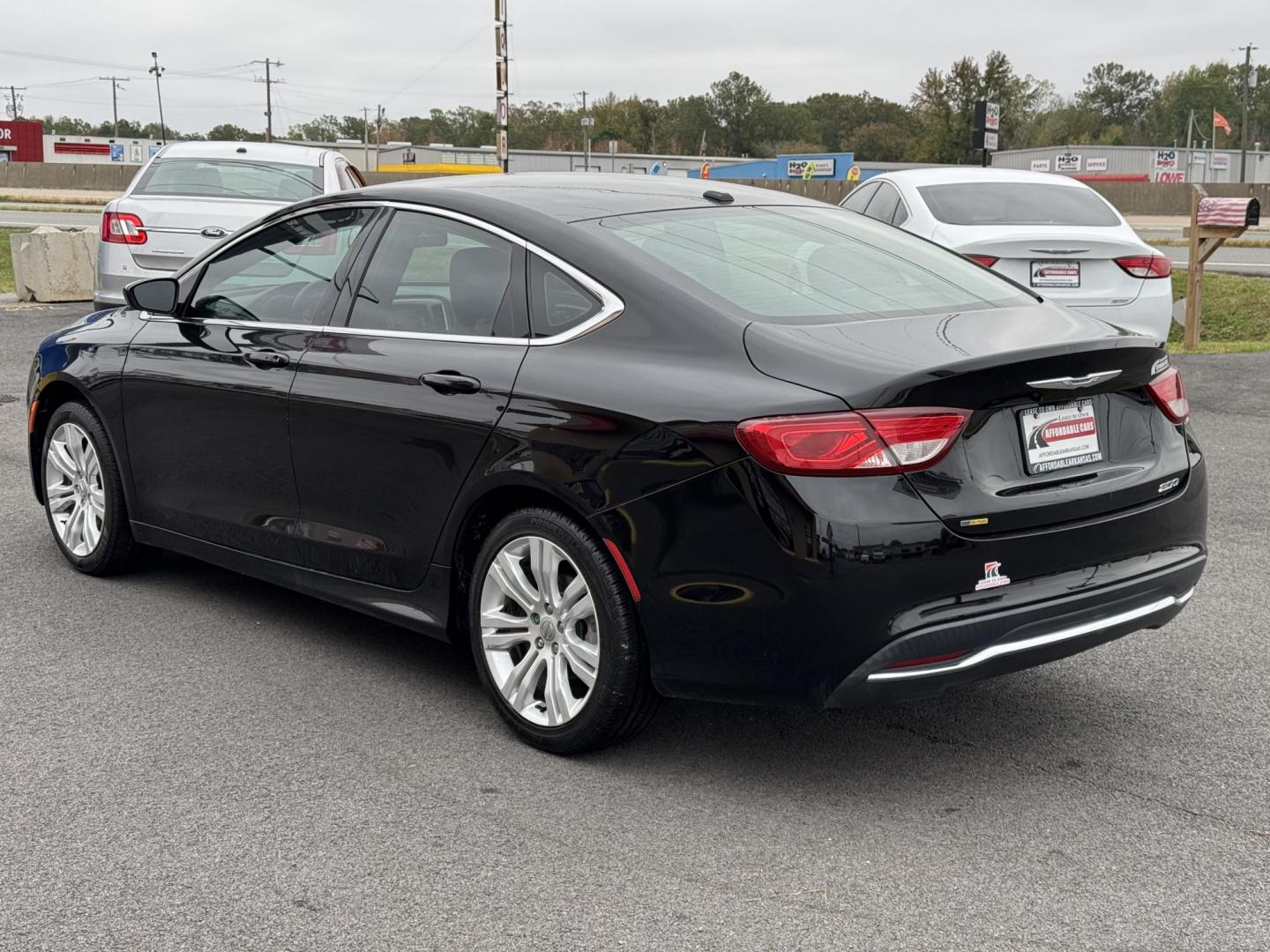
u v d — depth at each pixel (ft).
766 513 10.22
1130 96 556.51
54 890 9.68
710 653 10.74
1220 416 28.35
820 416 10.12
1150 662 14.52
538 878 9.84
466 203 13.25
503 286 12.60
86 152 312.91
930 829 10.63
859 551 10.00
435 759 12.03
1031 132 428.15
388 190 14.17
